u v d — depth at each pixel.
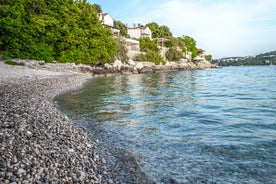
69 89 22.20
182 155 6.90
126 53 64.69
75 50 44.41
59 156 5.79
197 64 110.12
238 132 9.01
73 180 4.89
